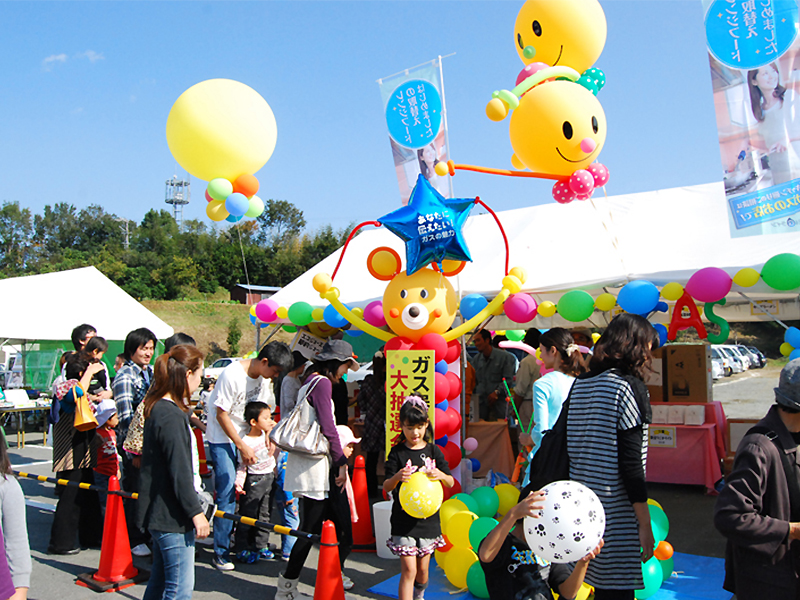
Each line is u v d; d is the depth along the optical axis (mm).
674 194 7008
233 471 4969
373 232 8438
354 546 5395
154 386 3223
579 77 5152
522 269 5254
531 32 5137
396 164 5602
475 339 8414
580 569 2287
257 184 4875
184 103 4684
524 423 7125
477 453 7160
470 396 8320
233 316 42062
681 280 5113
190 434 3203
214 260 52938
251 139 4715
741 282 4531
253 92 4918
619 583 2471
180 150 4766
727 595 4191
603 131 4898
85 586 4531
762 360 33031
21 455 10586
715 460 7219
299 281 7832
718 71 4422
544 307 5195
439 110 5312
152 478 3096
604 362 2695
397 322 5059
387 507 5152
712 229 5996
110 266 47969
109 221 71688
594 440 2576
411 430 3785
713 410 7543
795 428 2510
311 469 4070
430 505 3604
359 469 5508
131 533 5230
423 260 4836
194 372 3256
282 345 4910
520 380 7129
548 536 2148
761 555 2391
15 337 11297
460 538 4359
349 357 4371
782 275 4156
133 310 12984
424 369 4855
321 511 4090
